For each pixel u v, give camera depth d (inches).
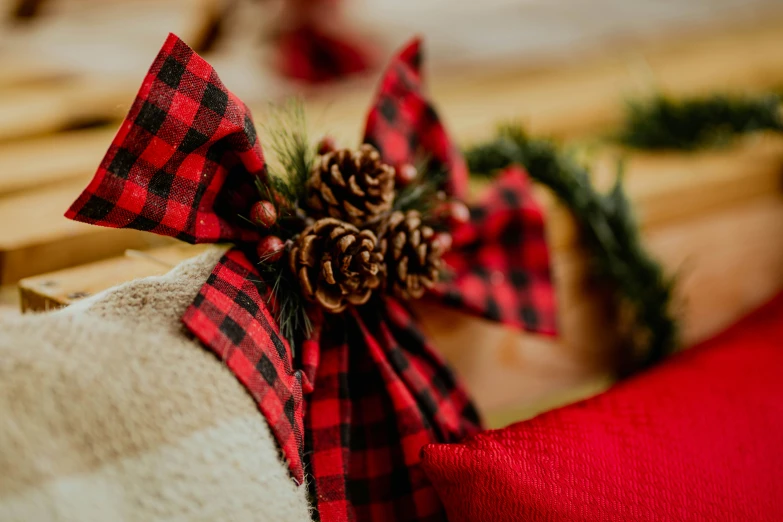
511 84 37.9
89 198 19.7
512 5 54.9
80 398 19.1
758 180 29.3
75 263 23.7
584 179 26.4
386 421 22.4
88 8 51.4
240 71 38.8
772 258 30.1
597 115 33.8
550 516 20.7
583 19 50.9
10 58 39.8
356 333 22.2
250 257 21.5
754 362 23.7
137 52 40.8
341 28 42.9
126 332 19.7
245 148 20.7
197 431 19.6
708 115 29.9
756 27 51.2
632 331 27.9
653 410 22.2
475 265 24.8
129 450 19.2
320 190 21.5
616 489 21.0
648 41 46.1
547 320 24.9
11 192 25.7
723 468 21.7
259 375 20.2
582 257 26.9
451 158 23.9
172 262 23.0
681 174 28.7
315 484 21.2
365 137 22.8
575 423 21.7
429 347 23.0
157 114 19.9
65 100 31.3
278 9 43.0
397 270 21.6
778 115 29.5
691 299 28.8
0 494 18.5
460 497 20.9
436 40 45.8
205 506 19.4
